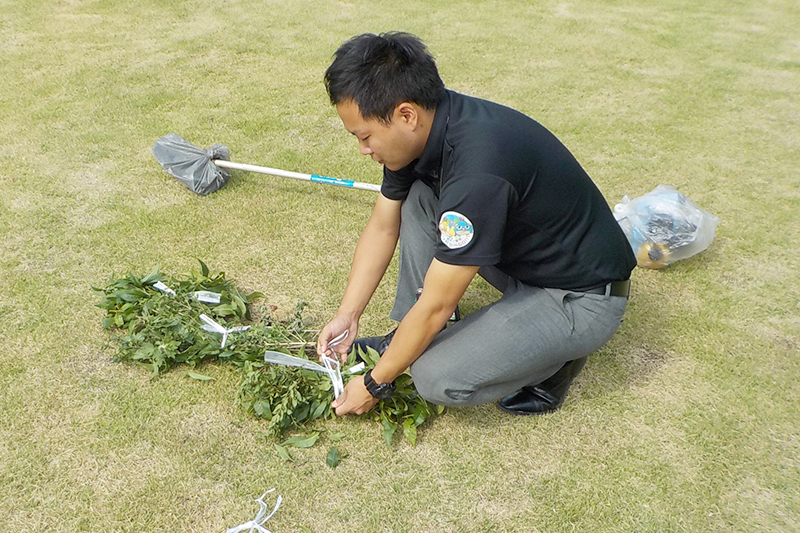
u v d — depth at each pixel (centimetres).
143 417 214
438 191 195
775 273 301
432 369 199
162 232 304
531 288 204
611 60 533
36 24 533
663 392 237
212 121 405
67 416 213
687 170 380
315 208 329
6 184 330
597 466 208
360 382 203
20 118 393
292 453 207
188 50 500
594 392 235
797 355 256
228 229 310
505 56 527
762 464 211
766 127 437
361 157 378
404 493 197
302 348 230
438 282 177
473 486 200
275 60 494
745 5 695
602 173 372
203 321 239
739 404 233
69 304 259
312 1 620
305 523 187
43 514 184
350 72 166
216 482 196
